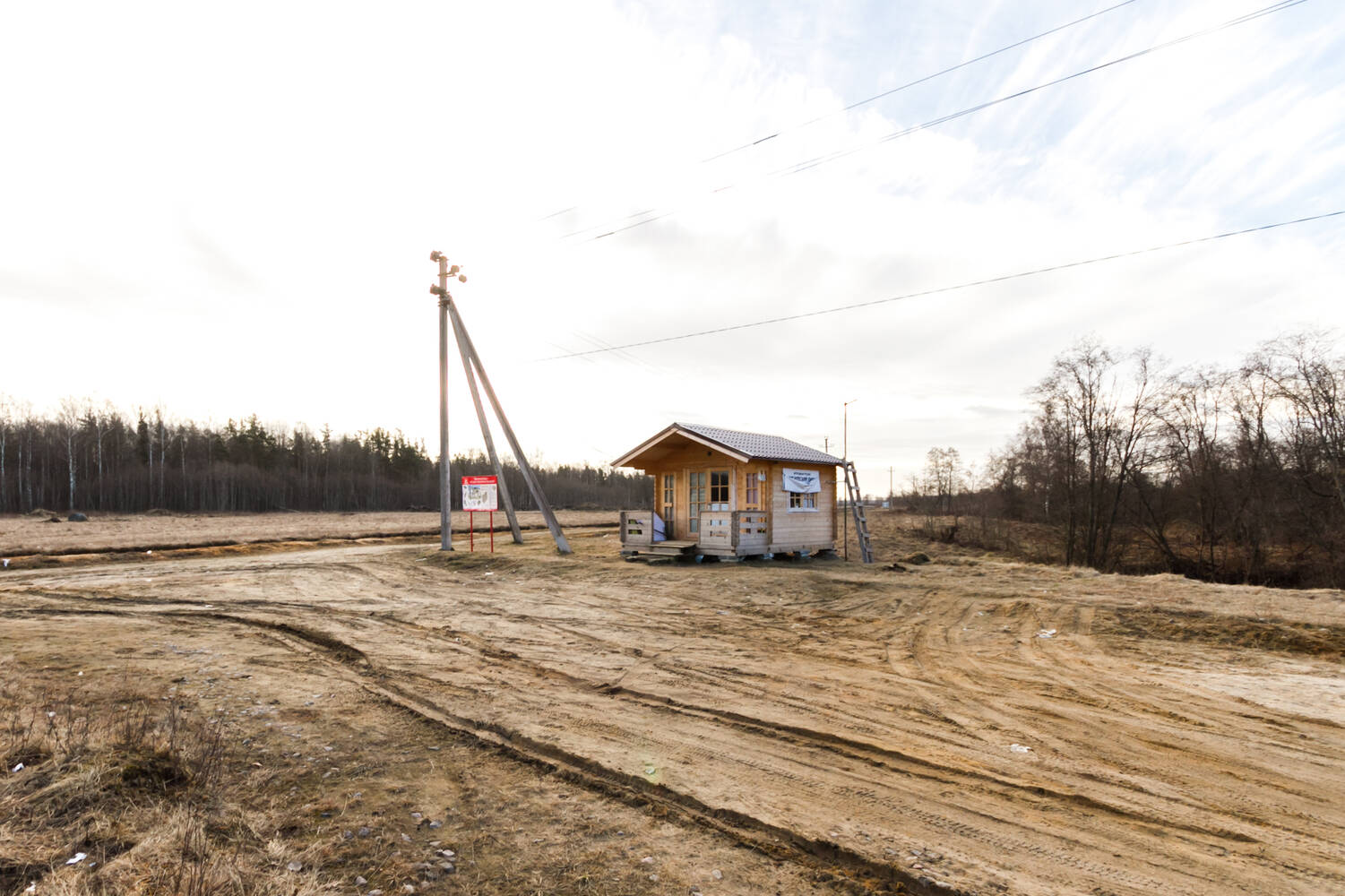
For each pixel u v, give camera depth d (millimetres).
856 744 5648
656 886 3535
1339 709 6426
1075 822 4281
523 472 21453
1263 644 8820
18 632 10000
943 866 3729
